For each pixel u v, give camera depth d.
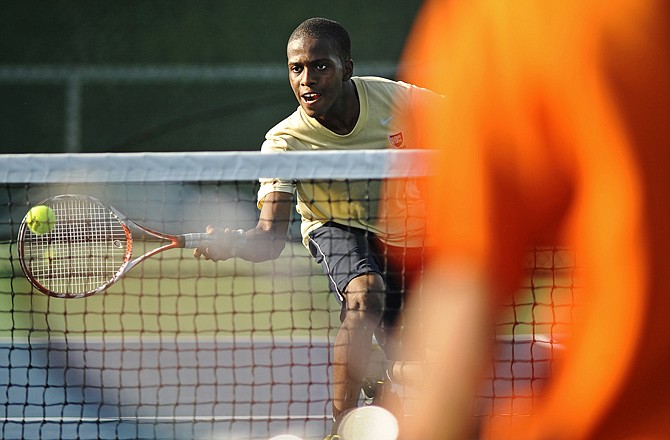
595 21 3.93
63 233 13.41
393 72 45.59
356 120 13.05
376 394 12.59
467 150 3.91
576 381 4.17
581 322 4.21
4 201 37.28
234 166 10.55
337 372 12.05
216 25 46.38
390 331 12.87
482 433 4.14
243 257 12.34
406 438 4.34
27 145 46.12
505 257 3.90
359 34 45.72
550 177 3.92
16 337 22.80
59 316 25.97
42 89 46.12
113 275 13.74
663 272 4.02
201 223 33.03
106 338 22.89
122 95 46.31
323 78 12.59
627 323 4.08
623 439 4.11
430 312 4.09
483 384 3.97
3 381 17.94
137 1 46.22
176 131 46.53
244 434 14.30
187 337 23.17
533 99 3.90
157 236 12.44
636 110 3.92
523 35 3.91
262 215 12.38
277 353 20.53
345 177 10.33
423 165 10.23
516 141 3.89
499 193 3.89
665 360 4.07
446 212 3.96
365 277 12.34
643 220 3.96
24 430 14.70
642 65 3.93
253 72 46.56
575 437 4.15
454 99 3.97
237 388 17.53
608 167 3.93
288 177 10.48
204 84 46.53
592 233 4.00
